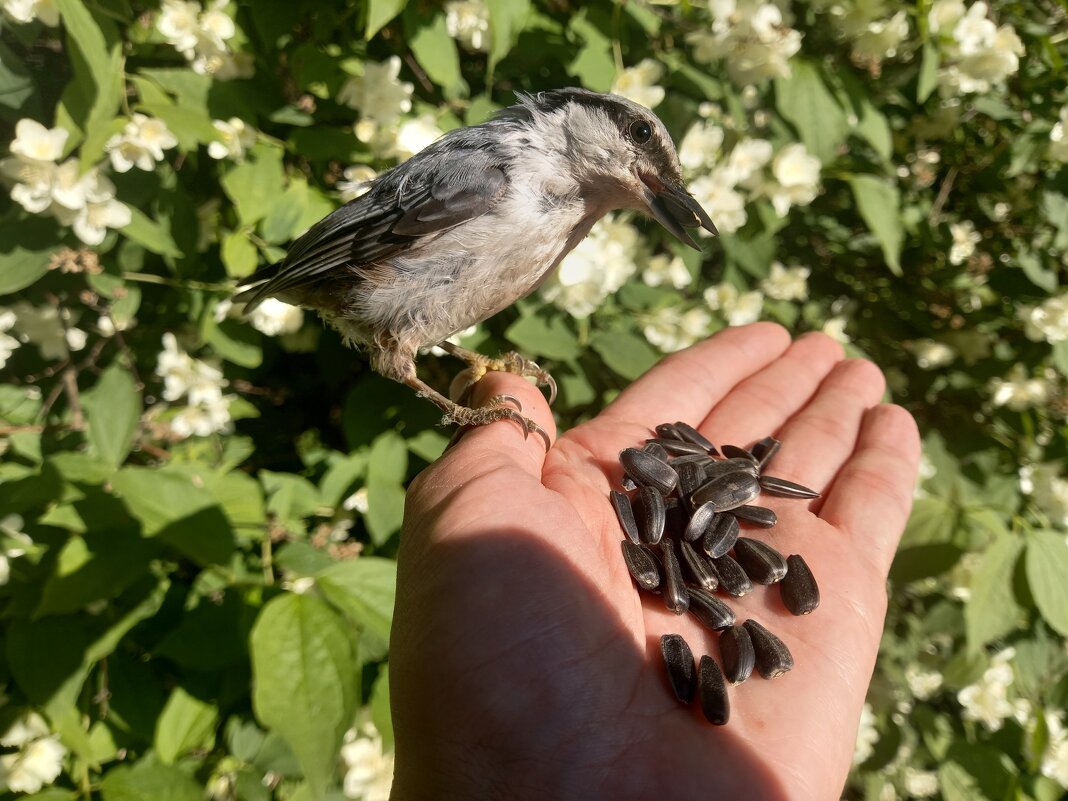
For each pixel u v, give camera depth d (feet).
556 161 0.54
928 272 0.82
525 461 0.46
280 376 0.86
